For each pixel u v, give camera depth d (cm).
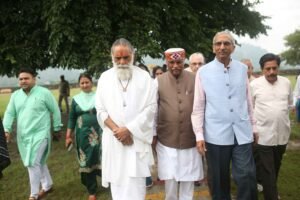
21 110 499
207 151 372
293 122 1120
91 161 495
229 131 358
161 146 402
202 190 531
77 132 499
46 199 526
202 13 1221
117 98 361
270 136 420
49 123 515
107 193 534
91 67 841
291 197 487
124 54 357
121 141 354
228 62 362
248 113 375
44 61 1058
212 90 358
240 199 362
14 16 959
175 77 400
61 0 829
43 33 975
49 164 716
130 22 915
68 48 888
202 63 559
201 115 370
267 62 416
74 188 570
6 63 970
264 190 428
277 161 442
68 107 1595
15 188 585
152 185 556
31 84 502
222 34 355
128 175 359
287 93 427
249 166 359
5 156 316
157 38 941
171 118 394
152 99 371
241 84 359
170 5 1002
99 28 886
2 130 320
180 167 400
